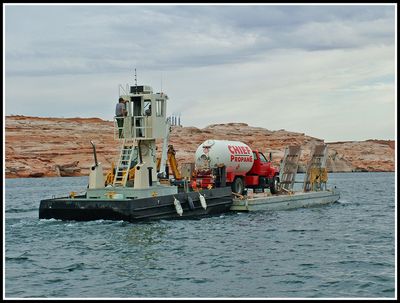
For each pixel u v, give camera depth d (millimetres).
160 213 31047
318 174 46688
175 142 163625
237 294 17406
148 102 32719
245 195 40062
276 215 36281
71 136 178125
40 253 23234
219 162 37906
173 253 23219
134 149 32625
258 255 23031
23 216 36531
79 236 26625
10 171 152000
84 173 161625
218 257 22547
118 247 24250
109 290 17922
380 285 18516
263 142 191750
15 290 17984
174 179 36344
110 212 29750
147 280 19062
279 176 44781
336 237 27766
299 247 24906
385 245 25594
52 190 79875
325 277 19516
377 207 44000
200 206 33719
